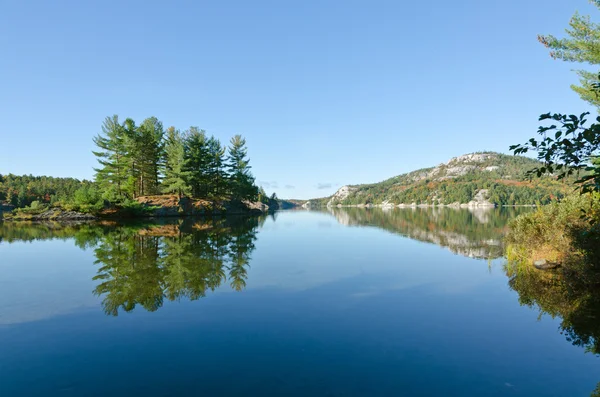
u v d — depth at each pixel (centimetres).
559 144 363
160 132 6016
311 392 409
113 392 409
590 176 354
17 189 9525
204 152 5944
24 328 623
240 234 2430
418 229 3042
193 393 407
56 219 4022
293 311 724
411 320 670
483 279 1036
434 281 1009
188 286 930
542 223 1299
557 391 416
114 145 4906
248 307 751
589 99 1216
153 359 500
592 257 896
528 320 672
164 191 5503
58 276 1054
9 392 410
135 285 939
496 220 4484
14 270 1149
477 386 425
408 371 463
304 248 1738
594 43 1062
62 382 435
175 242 1908
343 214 7844
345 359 498
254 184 7969
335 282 990
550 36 1124
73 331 609
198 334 596
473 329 622
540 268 1135
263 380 438
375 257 1454
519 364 487
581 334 598
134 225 3231
